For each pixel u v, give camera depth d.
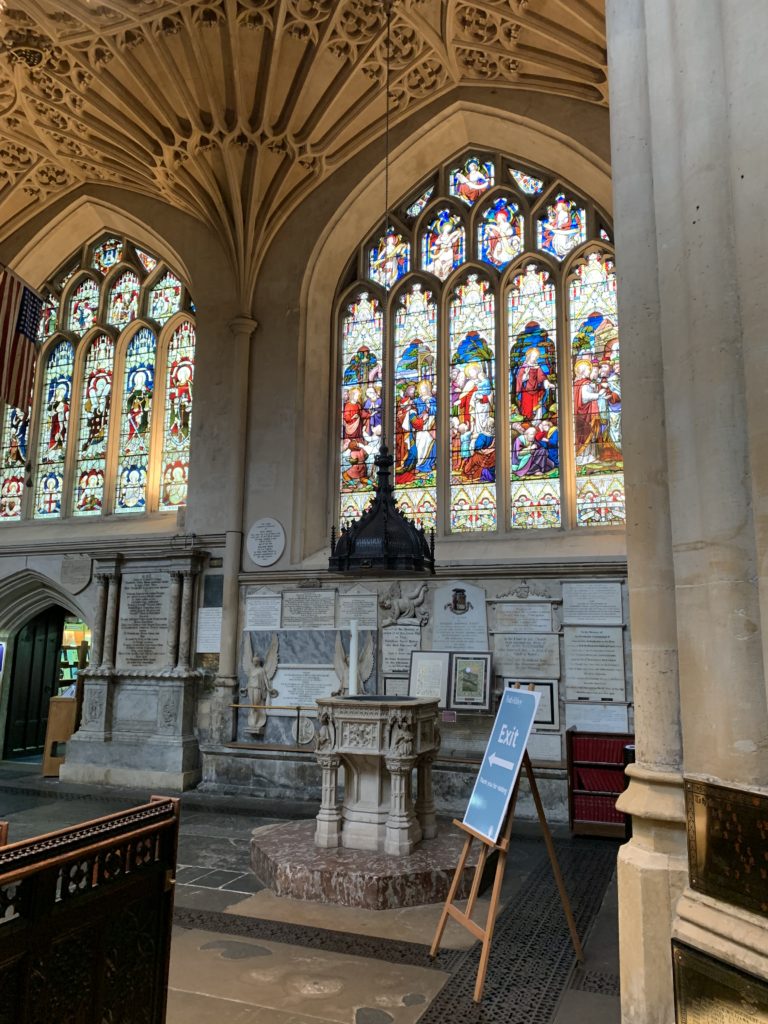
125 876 2.94
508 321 10.55
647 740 3.20
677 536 3.02
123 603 10.73
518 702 4.52
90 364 12.77
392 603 9.59
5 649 12.30
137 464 12.08
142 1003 3.00
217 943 4.57
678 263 3.12
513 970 4.22
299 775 9.35
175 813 3.24
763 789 2.56
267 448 10.68
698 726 2.86
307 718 9.64
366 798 5.98
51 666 13.31
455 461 10.41
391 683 9.42
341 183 11.15
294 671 9.85
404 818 5.75
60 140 11.57
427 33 9.61
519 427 10.20
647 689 3.22
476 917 5.06
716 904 2.67
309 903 5.28
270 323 11.09
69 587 11.28
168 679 10.03
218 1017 3.65
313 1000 3.85
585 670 8.68
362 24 9.60
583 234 10.36
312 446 10.75
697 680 2.88
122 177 12.00
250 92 10.26
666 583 3.22
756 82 2.81
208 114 10.34
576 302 10.23
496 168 10.89
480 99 10.41
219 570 10.52
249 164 10.86
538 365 10.27
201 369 11.25
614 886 5.81
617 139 3.57
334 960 4.34
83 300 13.10
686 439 3.02
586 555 9.06
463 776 8.66
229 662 10.08
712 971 2.58
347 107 10.69
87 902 2.72
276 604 10.12
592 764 7.66
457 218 11.12
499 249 10.80
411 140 10.85
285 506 10.41
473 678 8.88
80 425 12.60
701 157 3.00
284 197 11.23
